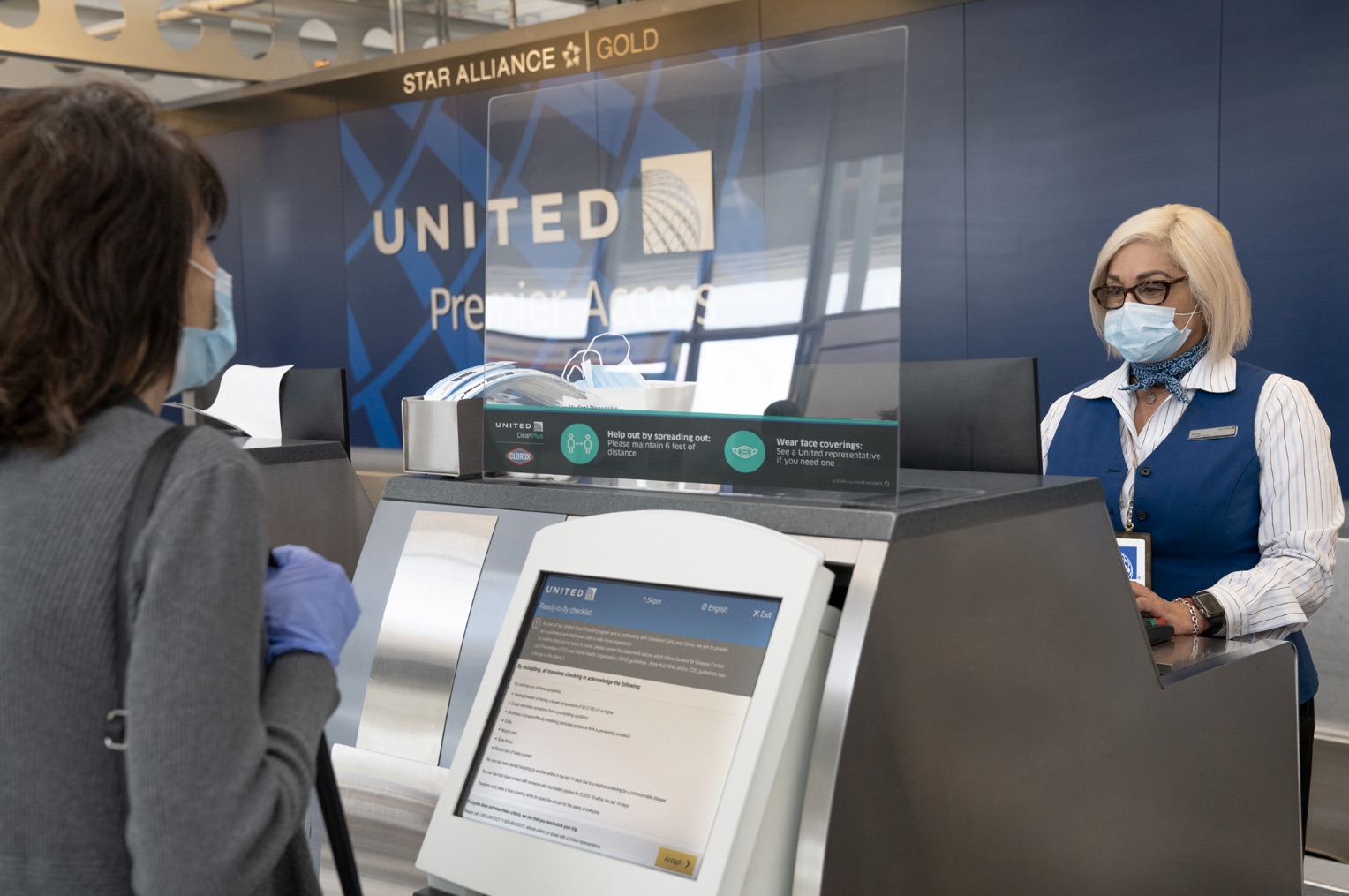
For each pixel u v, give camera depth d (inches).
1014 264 181.8
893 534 36.1
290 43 290.5
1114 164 170.7
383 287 266.8
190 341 36.1
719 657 37.9
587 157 48.6
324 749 37.5
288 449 109.4
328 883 51.2
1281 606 67.1
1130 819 44.8
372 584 53.7
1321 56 152.1
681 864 35.3
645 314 47.2
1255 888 51.7
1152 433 81.0
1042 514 42.3
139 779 28.1
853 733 34.1
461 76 244.4
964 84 183.5
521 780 40.3
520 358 51.6
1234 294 76.4
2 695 30.2
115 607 30.2
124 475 30.7
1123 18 167.6
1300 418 74.9
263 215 286.8
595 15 221.0
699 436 45.3
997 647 39.6
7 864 30.6
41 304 30.4
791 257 42.7
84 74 33.6
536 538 44.8
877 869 34.9
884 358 40.1
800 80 42.1
